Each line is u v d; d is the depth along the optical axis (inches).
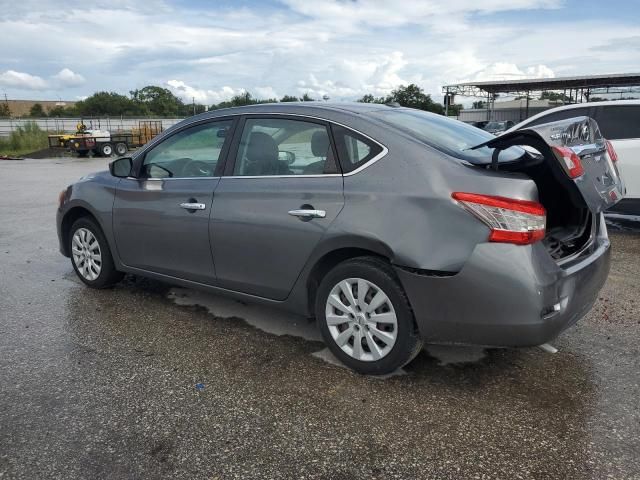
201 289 164.7
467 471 97.6
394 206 120.9
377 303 126.6
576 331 158.9
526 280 110.1
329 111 138.9
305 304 140.9
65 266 233.6
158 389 126.7
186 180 162.2
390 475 96.7
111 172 178.2
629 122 272.1
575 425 111.1
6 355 145.3
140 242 175.2
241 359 142.3
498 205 110.9
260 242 143.0
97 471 98.0
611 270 219.3
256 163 148.0
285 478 96.1
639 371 134.1
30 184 575.8
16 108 4291.3
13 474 97.2
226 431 110.0
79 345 151.6
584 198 113.8
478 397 122.4
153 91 4146.2
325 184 132.0
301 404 119.8
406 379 130.7
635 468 97.5
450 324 117.6
